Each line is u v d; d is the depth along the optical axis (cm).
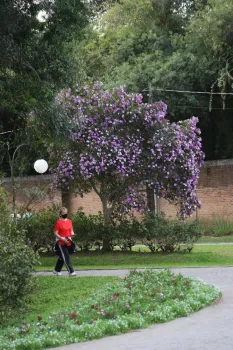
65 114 2014
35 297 1391
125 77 3547
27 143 2703
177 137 2402
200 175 3694
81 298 1348
